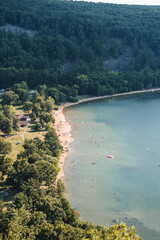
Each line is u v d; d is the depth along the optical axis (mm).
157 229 85875
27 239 64625
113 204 97312
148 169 121000
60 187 93438
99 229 72125
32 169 94625
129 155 133750
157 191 105125
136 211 93938
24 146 119750
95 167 122312
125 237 45625
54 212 76688
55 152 125688
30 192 84625
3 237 64938
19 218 69812
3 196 91188
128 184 109562
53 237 66938
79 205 96188
